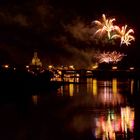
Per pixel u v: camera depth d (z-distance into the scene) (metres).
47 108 33.31
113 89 68.19
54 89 67.25
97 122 24.61
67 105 36.75
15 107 33.34
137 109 33.47
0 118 25.64
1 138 17.95
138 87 75.25
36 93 54.97
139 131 20.88
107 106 36.25
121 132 20.52
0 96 45.84
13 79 73.88
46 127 21.84
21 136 18.53
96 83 98.06
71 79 135.25
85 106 36.12
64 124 23.39
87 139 18.17
